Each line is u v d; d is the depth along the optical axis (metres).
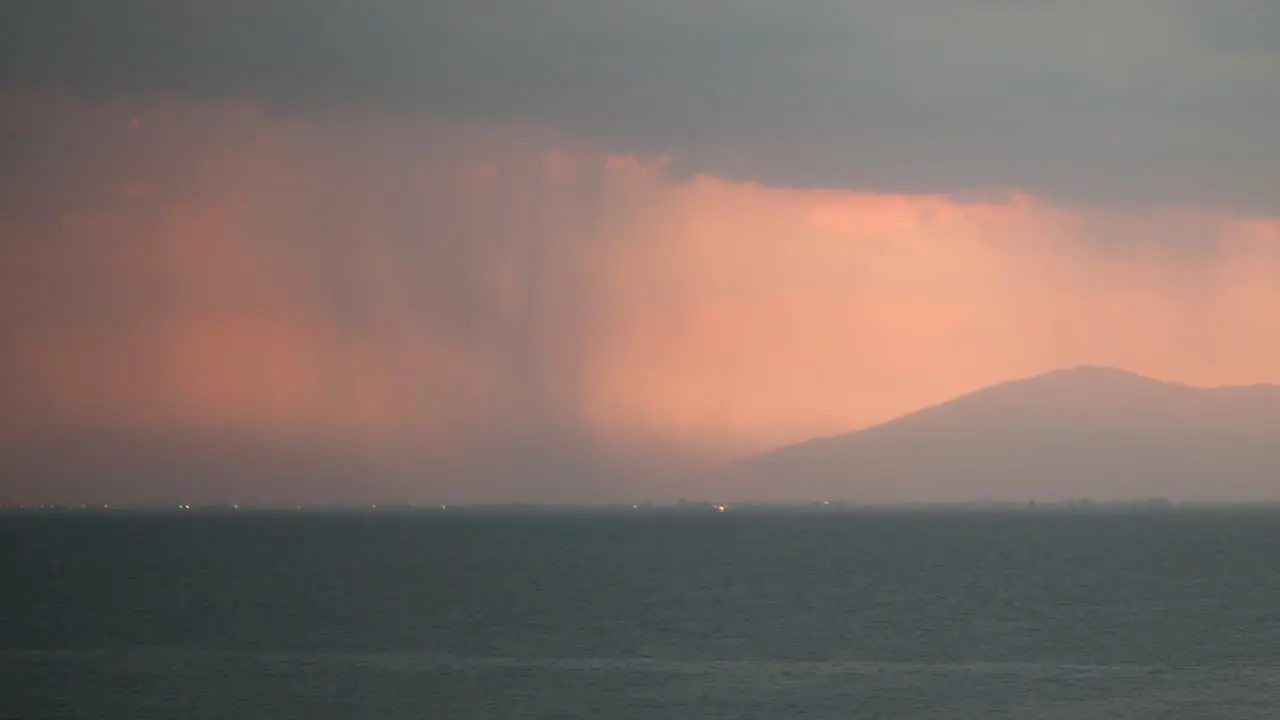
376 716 99.75
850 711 101.62
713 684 113.69
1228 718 98.38
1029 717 99.19
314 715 99.94
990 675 118.75
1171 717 98.81
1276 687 112.00
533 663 125.38
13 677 116.50
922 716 99.69
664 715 100.06
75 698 106.56
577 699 106.38
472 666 123.38
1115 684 113.81
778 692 109.69
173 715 100.12
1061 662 126.94
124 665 123.62
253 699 106.19
